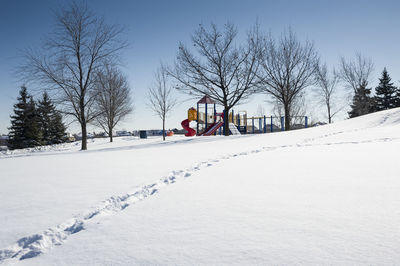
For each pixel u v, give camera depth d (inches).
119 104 1135.0
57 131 1766.7
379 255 65.0
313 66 955.3
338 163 205.2
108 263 68.0
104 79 954.1
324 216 94.6
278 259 65.1
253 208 108.0
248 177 173.5
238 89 853.2
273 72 962.7
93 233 89.8
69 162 325.7
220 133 1173.1
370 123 700.0
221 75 866.8
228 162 250.5
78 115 763.4
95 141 1242.0
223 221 94.9
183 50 861.2
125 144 943.0
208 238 80.6
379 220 88.3
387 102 1926.7
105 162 306.7
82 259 71.2
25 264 70.9
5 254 79.9
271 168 202.5
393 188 126.0
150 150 472.7
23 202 135.0
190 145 550.6
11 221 106.7
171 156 343.3
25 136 1561.3
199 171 206.2
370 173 161.8
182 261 66.8
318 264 61.9
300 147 354.9
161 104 1088.2
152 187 160.9
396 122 650.8
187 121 1171.9
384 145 303.6
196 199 126.7
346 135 481.4
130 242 80.9
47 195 148.6
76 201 134.0
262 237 79.1
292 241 75.4
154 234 86.4
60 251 77.3
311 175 167.2
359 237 76.0
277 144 434.0
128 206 120.6
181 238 81.8
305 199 116.8
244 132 1300.4
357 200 111.2
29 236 91.0
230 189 143.2
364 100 1326.3
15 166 308.5
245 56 859.4
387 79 1961.1
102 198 138.3
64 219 108.0
